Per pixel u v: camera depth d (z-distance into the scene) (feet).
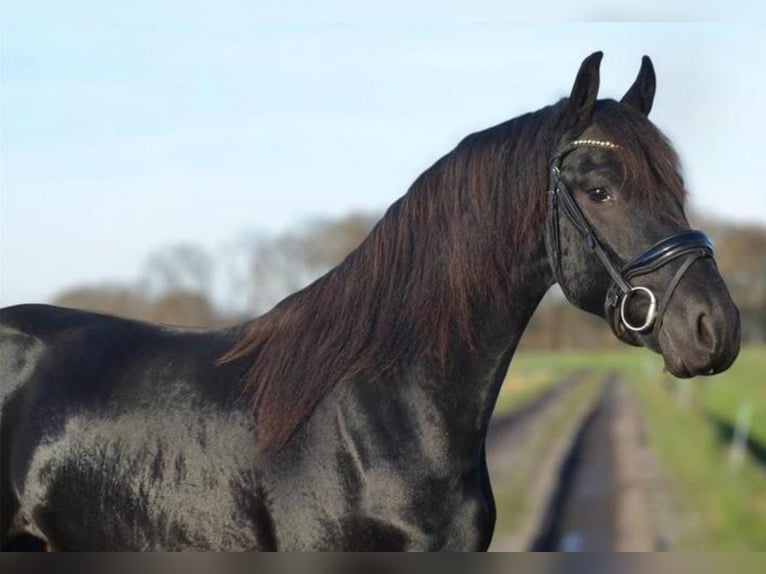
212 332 11.65
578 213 10.15
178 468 10.68
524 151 10.55
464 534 10.37
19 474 11.30
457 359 10.53
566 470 49.80
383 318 10.71
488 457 52.95
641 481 46.21
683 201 10.16
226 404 10.80
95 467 10.97
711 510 38.27
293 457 10.39
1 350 11.85
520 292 10.69
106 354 11.61
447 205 10.71
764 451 58.23
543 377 134.31
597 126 10.25
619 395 106.01
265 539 10.45
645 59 11.21
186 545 10.58
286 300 11.39
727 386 103.19
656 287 9.75
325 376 10.58
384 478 10.15
